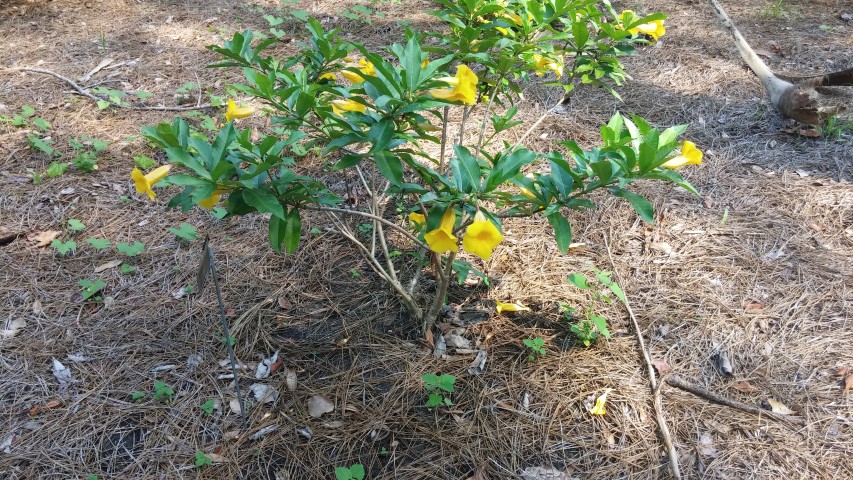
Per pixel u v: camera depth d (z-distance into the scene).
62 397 2.45
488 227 1.78
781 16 6.08
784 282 3.04
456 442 2.30
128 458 2.25
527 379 2.54
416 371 2.57
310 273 3.08
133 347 2.67
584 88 4.89
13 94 4.50
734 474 2.21
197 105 4.48
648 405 2.45
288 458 2.26
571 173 1.94
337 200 2.12
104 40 5.39
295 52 5.28
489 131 4.27
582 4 2.63
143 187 1.81
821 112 4.22
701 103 4.62
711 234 3.38
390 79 1.87
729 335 2.76
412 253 3.01
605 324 2.71
